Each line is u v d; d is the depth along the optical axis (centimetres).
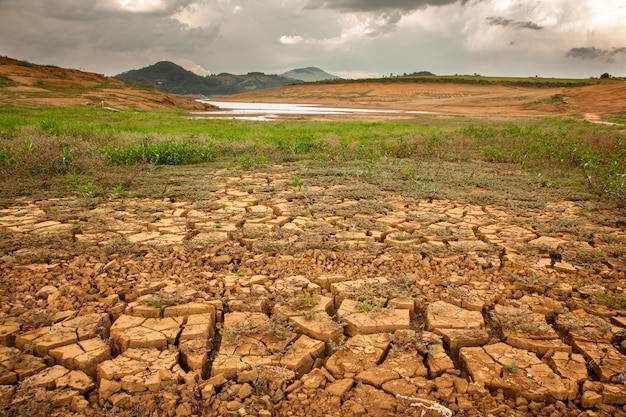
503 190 812
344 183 860
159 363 299
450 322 358
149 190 763
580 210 683
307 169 1009
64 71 4516
